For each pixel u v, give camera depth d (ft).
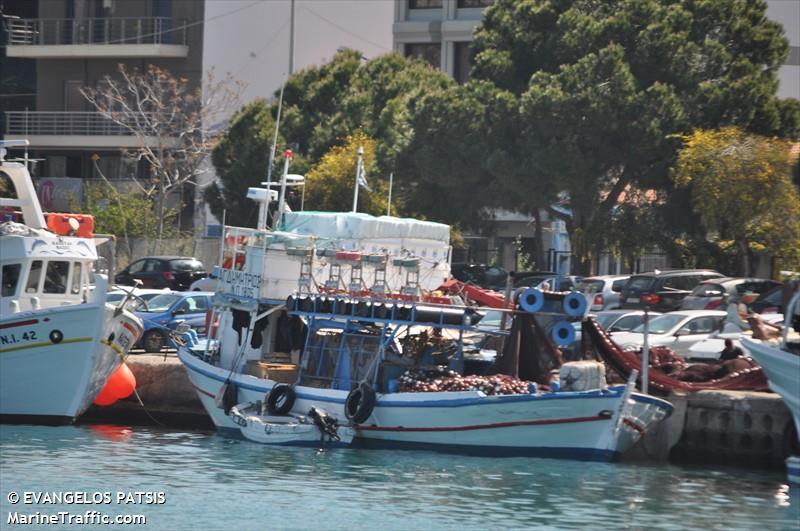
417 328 152.35
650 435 142.72
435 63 356.38
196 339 166.50
